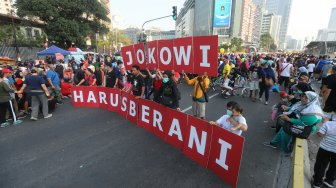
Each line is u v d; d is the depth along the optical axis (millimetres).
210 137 3838
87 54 28000
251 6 107312
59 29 33969
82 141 5176
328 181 3355
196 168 3969
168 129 5012
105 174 3809
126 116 6852
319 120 4055
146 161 4223
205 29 92250
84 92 8305
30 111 7691
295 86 5551
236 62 16281
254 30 133500
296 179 3197
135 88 6320
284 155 4410
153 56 5434
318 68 13273
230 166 3439
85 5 39062
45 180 3678
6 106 6340
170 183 3523
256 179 3625
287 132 4277
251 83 8938
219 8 85062
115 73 7922
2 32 26453
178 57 4695
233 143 3354
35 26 36219
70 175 3805
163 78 5359
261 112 7285
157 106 5293
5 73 6992
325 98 5504
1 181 3662
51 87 7773
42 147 4879
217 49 3871
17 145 4992
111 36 72312
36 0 32688
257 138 5191
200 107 5844
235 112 3807
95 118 6895
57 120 6727
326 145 3094
